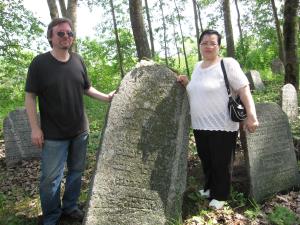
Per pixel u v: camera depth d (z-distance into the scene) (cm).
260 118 262
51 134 211
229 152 232
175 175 226
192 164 308
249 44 1584
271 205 250
